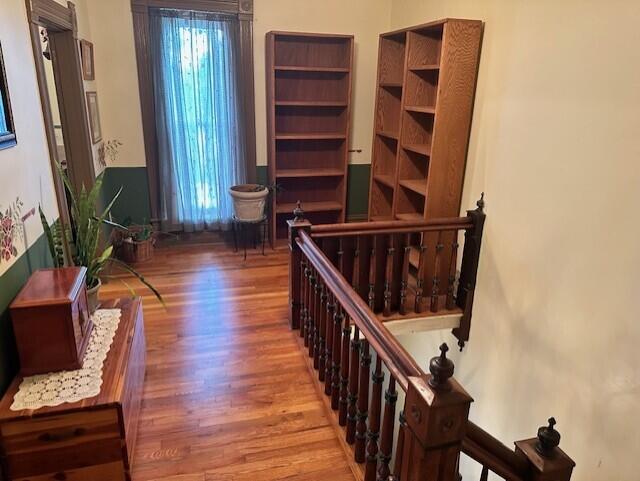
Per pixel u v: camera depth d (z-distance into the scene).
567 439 2.46
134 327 2.31
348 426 2.07
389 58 4.09
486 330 3.14
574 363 2.40
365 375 1.87
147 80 4.24
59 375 1.91
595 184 2.22
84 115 3.50
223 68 4.37
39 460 1.76
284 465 2.04
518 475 1.37
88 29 3.95
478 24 3.00
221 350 2.89
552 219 2.51
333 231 2.92
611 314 2.17
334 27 4.60
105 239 4.05
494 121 2.96
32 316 1.83
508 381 2.94
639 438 2.05
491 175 3.02
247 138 4.64
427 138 3.80
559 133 2.43
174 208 4.63
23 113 2.27
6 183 2.00
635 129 2.00
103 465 1.83
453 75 3.07
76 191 3.59
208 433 2.20
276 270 4.24
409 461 1.34
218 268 4.25
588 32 2.22
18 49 2.25
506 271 2.91
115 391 1.82
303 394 2.50
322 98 4.75
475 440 1.30
